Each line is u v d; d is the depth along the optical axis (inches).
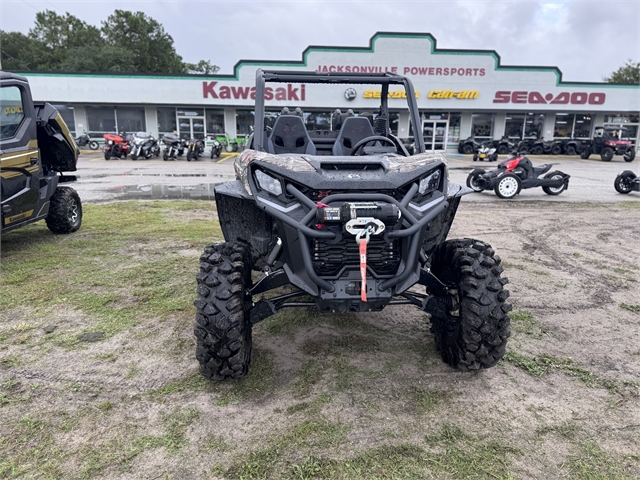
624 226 290.5
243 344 102.3
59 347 127.3
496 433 92.4
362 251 94.5
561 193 439.2
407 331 139.1
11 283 174.2
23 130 202.2
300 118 150.0
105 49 1876.2
